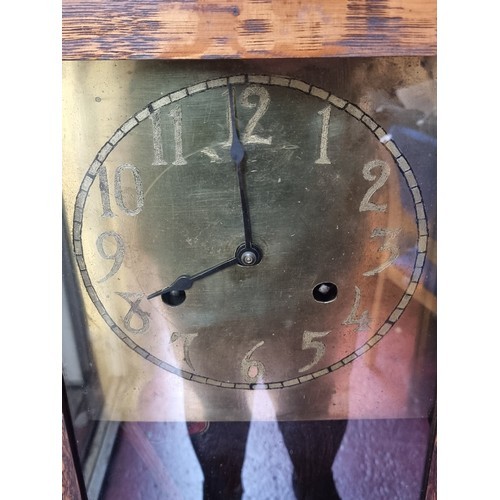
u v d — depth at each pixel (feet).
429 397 0.92
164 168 0.80
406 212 0.82
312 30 0.64
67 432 0.86
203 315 0.88
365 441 0.94
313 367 0.91
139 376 0.92
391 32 0.64
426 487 0.89
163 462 0.93
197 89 0.76
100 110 0.77
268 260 0.84
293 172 0.80
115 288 0.86
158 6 0.64
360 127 0.78
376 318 0.88
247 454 0.94
